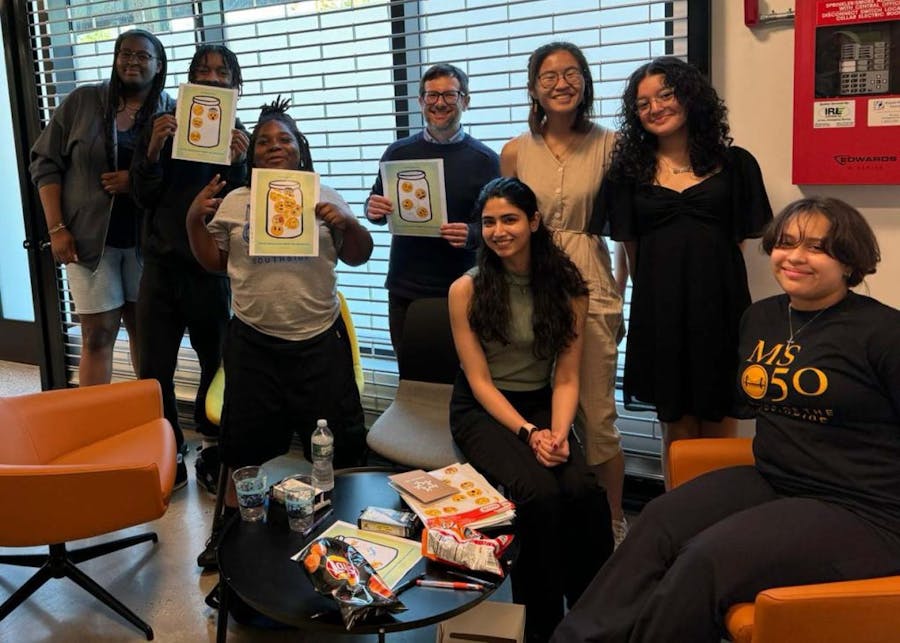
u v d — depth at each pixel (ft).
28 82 12.00
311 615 5.07
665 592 5.08
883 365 5.00
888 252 7.51
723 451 6.31
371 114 10.31
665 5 8.27
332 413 8.02
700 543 5.10
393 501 6.57
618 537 8.29
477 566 5.46
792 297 5.45
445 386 8.41
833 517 5.08
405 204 8.23
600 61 8.75
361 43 10.16
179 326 9.77
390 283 9.13
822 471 5.30
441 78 8.25
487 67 9.43
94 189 10.11
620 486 8.18
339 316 8.30
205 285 9.56
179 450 10.13
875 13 6.87
